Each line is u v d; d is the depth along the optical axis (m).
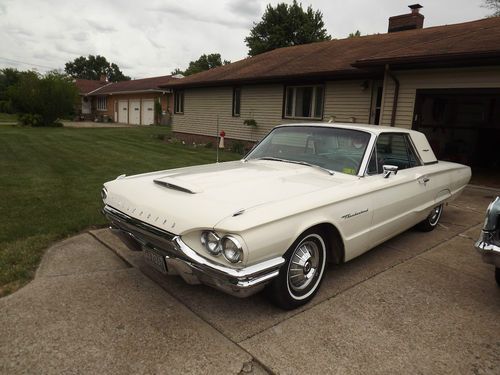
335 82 11.98
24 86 24.53
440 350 2.64
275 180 3.38
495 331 2.89
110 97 38.00
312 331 2.81
